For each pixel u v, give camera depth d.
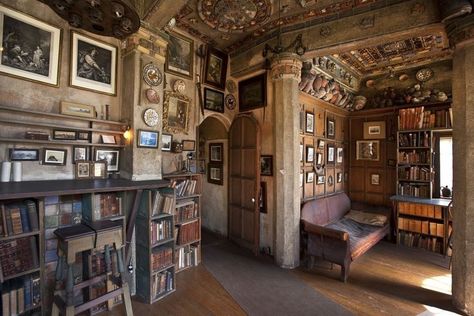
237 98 4.49
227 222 4.67
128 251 2.61
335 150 5.21
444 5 2.40
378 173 5.22
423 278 3.21
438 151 4.54
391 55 4.56
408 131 4.56
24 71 2.19
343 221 4.51
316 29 3.30
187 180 3.44
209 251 4.03
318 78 4.16
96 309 2.38
